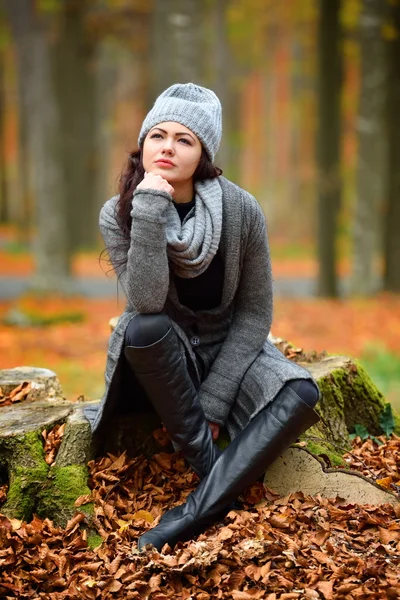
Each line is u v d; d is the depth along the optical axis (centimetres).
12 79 2689
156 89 1133
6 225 3234
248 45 2548
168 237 267
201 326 296
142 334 264
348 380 362
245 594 228
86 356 851
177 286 286
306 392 270
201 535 259
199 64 1130
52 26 1777
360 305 1170
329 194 1291
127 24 1808
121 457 300
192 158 273
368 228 1350
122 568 243
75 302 1272
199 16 1131
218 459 270
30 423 300
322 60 1235
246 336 288
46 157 1370
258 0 1975
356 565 238
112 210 288
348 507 275
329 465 302
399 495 287
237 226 277
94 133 2281
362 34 1281
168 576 239
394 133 1310
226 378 285
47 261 1389
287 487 292
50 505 278
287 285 1672
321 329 983
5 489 287
